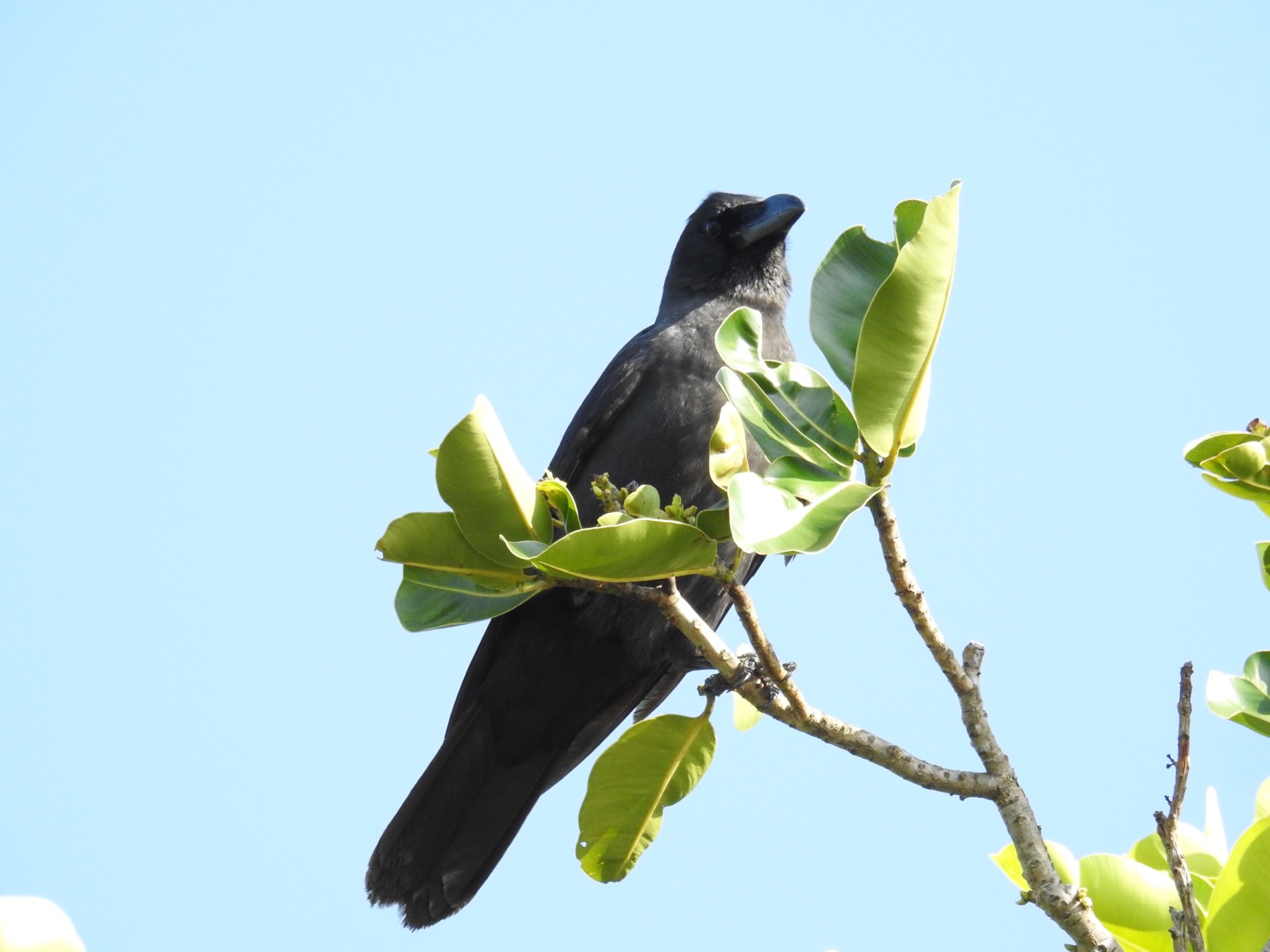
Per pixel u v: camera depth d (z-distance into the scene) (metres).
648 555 7.35
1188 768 7.13
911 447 7.52
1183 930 6.91
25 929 4.69
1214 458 7.94
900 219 7.90
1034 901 7.42
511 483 7.54
